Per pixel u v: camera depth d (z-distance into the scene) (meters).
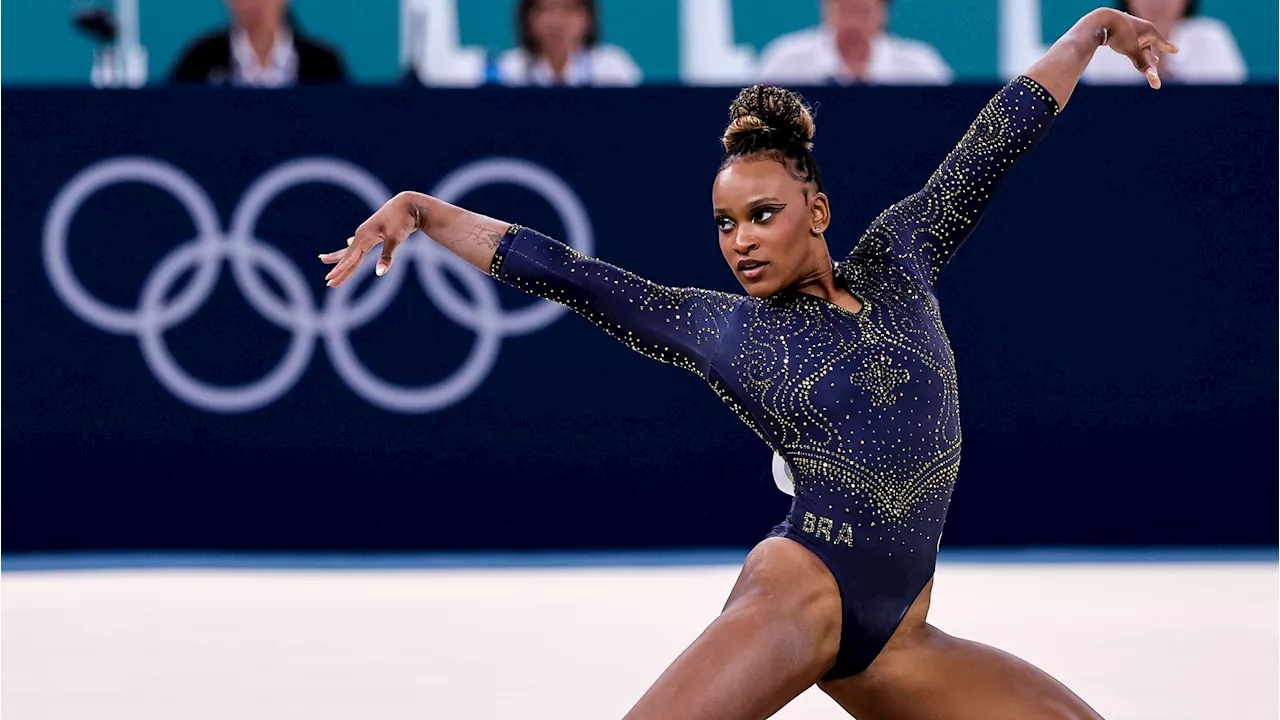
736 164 9.88
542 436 23.78
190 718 13.39
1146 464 23.97
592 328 23.75
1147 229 23.75
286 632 17.77
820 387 9.80
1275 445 24.00
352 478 23.69
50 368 23.39
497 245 10.44
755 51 33.31
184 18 32.22
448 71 31.64
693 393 23.83
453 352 23.66
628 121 23.47
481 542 23.80
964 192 10.93
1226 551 23.75
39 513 23.50
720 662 9.07
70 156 23.19
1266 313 23.92
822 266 10.16
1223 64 30.11
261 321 23.48
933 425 10.00
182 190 23.30
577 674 15.35
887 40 31.08
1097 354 23.83
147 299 23.39
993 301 23.72
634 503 23.89
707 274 23.59
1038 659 16.05
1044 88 11.14
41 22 31.89
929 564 10.16
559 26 29.95
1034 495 23.95
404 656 16.31
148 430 23.52
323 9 32.31
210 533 23.64
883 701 10.21
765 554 9.83
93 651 16.58
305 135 23.30
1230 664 15.76
